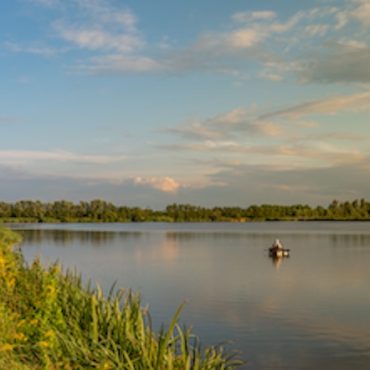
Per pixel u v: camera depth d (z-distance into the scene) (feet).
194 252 247.91
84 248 271.28
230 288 125.08
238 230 572.51
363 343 71.26
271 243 322.75
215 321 84.74
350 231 520.42
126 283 134.51
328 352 67.15
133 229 615.98
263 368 60.18
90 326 35.04
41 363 29.37
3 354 27.20
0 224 186.09
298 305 100.94
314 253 240.32
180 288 124.67
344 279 142.51
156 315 89.20
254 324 82.94
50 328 32.71
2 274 38.29
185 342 34.71
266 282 136.56
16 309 35.32
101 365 29.48
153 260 203.82
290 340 72.64
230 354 65.16
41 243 312.50
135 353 32.35
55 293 36.76
